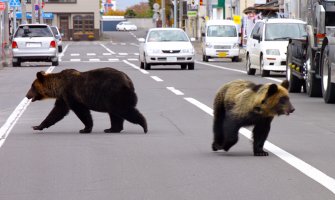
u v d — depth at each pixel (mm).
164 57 38688
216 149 13258
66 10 121188
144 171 11602
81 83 15586
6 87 28641
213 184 10539
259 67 33781
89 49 82562
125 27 162625
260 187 10297
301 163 12156
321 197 9648
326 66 22406
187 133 15977
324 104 22172
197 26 105625
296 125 17344
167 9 121438
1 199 9781
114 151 13602
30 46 43219
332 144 14359
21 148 14086
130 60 54500
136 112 15750
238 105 12227
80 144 14477
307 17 24797
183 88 27266
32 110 21078
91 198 9742
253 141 12805
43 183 10781
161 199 9641
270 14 59906
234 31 52062
